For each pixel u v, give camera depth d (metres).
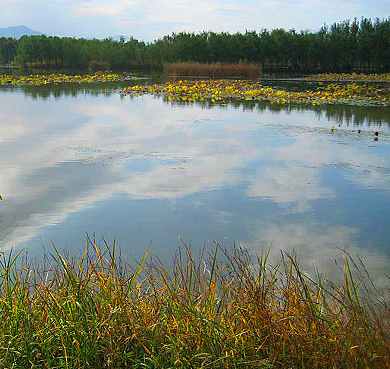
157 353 2.64
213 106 18.69
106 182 7.73
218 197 7.05
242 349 2.56
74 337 2.63
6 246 5.19
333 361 2.43
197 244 5.33
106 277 3.25
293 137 11.96
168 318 2.83
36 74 40.59
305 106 18.91
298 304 2.81
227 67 39.28
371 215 6.39
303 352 2.53
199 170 8.55
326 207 6.68
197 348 2.57
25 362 2.55
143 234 5.61
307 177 8.21
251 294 2.84
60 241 5.36
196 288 3.33
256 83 30.67
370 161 9.39
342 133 12.59
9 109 16.75
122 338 2.71
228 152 10.09
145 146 10.59
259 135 12.20
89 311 2.81
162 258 4.89
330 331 2.65
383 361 2.42
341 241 5.53
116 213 6.31
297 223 6.06
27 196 6.96
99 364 2.55
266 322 2.70
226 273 4.09
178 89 25.08
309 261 4.95
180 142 11.11
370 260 5.00
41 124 13.51
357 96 22.77
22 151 9.92
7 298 2.97
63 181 7.75
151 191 7.29
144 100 20.64
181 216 6.24
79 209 6.45
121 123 13.90
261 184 7.75
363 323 2.66
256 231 5.79
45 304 2.91
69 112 16.14
